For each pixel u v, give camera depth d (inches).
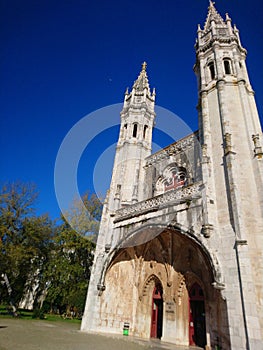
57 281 1222.9
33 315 1138.0
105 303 834.8
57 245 1344.7
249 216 611.2
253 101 853.2
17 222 1290.6
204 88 919.0
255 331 478.6
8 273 1190.3
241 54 986.1
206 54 1018.7
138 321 822.5
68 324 1002.1
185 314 723.4
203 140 822.5
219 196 682.2
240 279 538.0
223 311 565.9
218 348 573.3
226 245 601.3
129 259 934.4
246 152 706.8
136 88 1453.0
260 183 637.3
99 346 540.4
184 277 755.4
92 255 1285.7
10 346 456.4
